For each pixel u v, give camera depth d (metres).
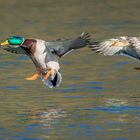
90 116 15.71
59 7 37.75
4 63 22.84
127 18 33.38
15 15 35.09
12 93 18.31
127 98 17.50
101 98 17.58
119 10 36.09
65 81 19.88
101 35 28.14
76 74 21.02
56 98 17.67
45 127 14.81
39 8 37.44
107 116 15.66
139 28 29.95
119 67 22.16
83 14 35.00
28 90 18.66
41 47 15.03
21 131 14.51
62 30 29.89
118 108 16.41
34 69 21.80
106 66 22.34
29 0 40.22
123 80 19.98
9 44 15.38
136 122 15.05
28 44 15.16
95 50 15.30
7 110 16.47
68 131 14.41
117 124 14.92
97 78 20.30
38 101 17.34
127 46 15.17
